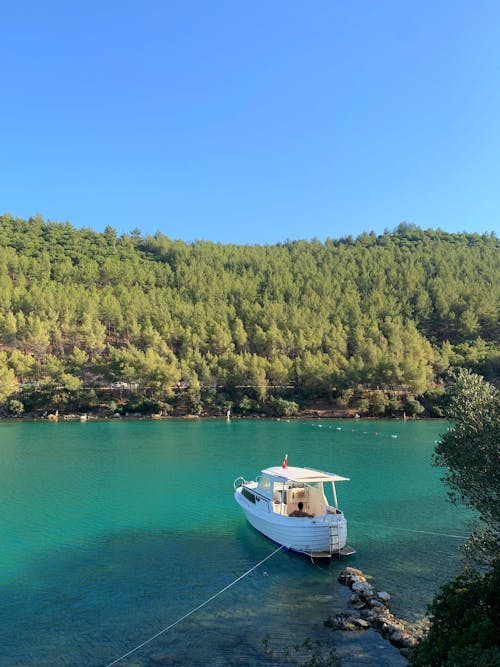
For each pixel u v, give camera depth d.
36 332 127.81
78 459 59.44
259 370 116.38
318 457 61.47
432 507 38.56
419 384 112.56
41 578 25.08
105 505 38.84
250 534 31.88
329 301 169.12
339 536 27.55
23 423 97.69
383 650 18.38
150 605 22.17
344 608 21.97
